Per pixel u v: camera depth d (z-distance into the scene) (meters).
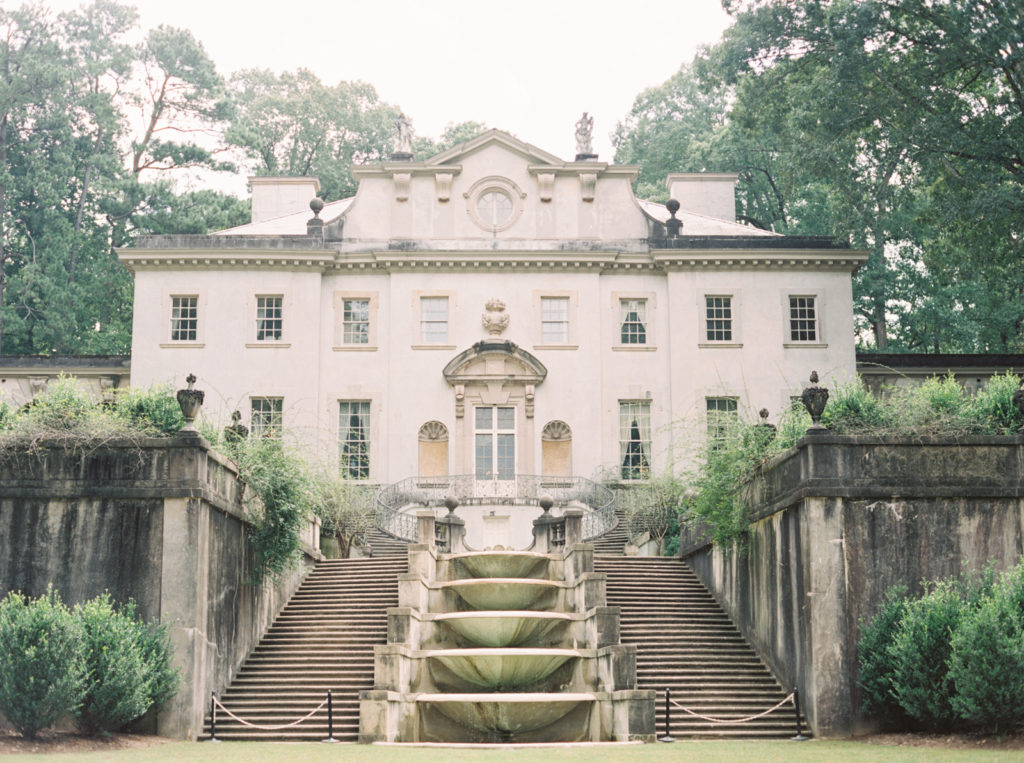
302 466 25.72
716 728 20.67
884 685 19.39
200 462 21.06
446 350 40.16
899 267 50.06
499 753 17.41
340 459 37.06
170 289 39.97
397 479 39.19
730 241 40.47
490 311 40.41
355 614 25.19
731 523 24.84
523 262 40.41
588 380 40.03
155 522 20.86
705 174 46.53
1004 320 47.84
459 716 21.22
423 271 40.56
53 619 18.11
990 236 36.25
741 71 39.97
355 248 40.62
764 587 23.23
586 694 21.03
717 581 26.66
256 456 24.25
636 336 40.69
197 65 59.75
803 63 39.28
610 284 40.78
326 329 40.31
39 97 54.06
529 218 40.88
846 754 16.77
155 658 19.56
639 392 39.97
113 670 18.48
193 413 21.58
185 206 54.06
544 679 22.73
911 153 35.91
